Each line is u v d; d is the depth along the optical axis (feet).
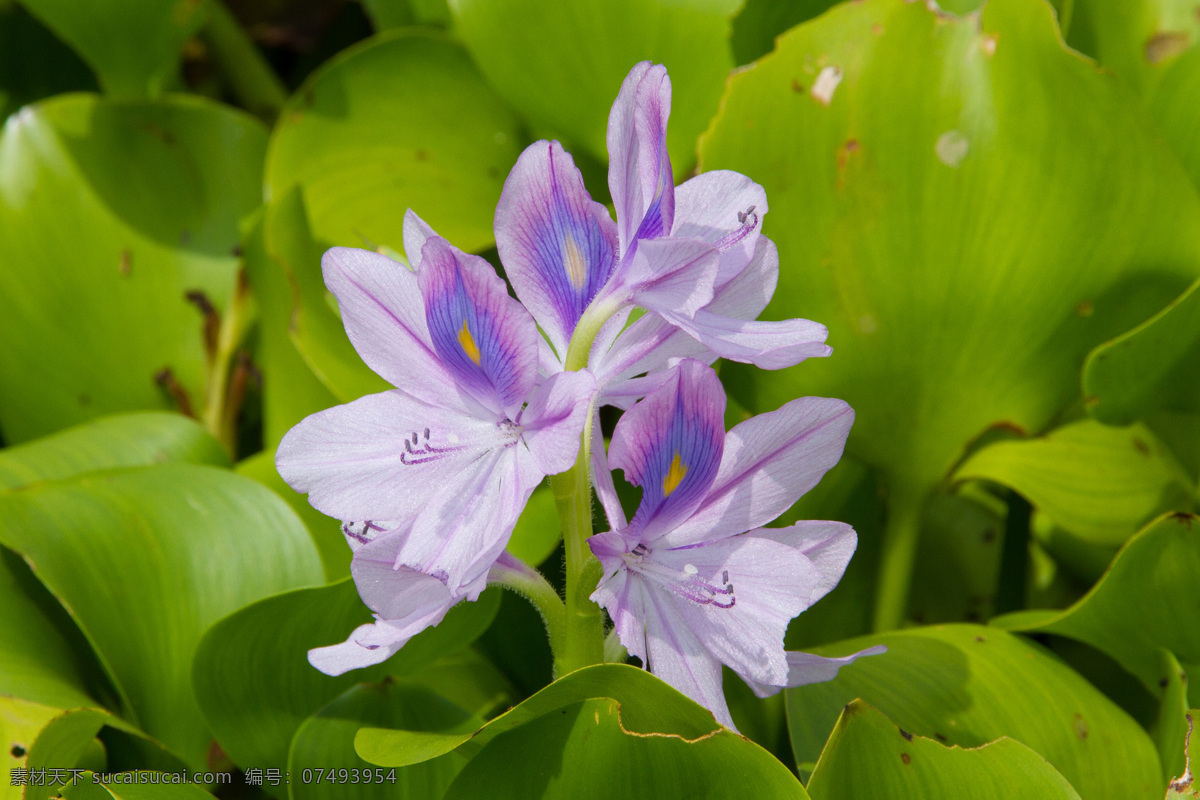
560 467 2.03
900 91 2.33
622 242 2.06
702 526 2.10
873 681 2.27
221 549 2.34
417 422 2.08
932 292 2.35
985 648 2.30
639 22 2.48
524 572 2.12
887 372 2.39
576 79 2.53
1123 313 2.37
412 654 2.29
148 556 2.32
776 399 2.41
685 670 2.09
